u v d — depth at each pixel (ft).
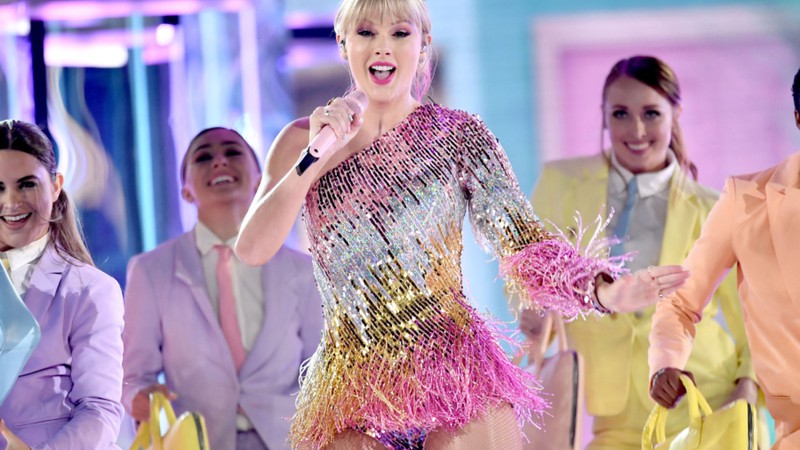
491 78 71.61
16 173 41.98
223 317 54.70
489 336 32.55
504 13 71.41
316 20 70.33
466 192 33.01
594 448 56.13
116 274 64.44
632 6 70.74
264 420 53.47
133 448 43.29
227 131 56.65
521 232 32.01
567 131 71.31
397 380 31.55
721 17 70.49
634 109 57.98
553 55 71.36
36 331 38.91
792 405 36.94
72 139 65.05
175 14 66.54
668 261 56.70
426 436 31.86
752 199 38.34
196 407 53.72
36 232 42.34
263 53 68.13
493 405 31.76
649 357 39.63
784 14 70.13
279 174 32.91
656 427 39.70
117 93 65.87
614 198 58.34
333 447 32.12
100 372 40.40
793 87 39.22
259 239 30.99
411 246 31.91
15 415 39.70
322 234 32.32
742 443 37.63
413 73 32.73
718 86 70.69
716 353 54.39
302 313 55.11
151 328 54.34
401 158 32.24
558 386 48.55
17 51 64.80
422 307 31.89
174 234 65.41
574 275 30.66
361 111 30.76
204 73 67.05
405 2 32.45
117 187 65.26
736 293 53.98
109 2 65.51
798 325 36.76
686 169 59.06
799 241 36.86
